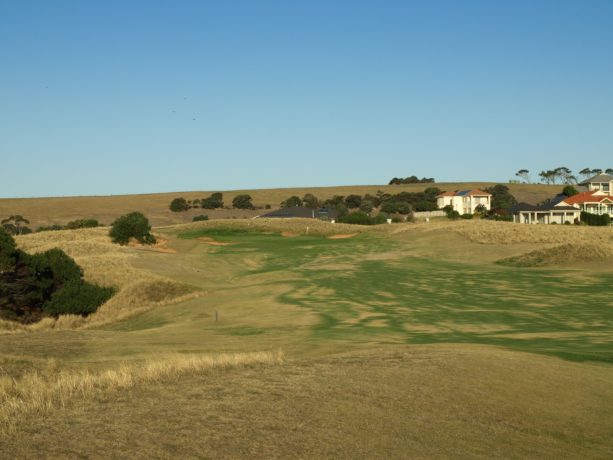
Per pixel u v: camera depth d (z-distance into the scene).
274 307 32.50
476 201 131.12
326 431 8.98
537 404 11.55
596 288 36.97
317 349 18.28
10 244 40.25
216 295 38.81
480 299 33.69
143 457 7.62
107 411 9.60
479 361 14.19
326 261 57.22
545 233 67.31
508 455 9.07
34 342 22.72
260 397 10.52
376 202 156.50
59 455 7.58
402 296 35.31
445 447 8.99
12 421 8.98
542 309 30.08
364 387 11.40
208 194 177.38
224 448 8.08
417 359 14.23
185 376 12.38
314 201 155.25
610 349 18.50
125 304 39.56
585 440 10.16
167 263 53.28
